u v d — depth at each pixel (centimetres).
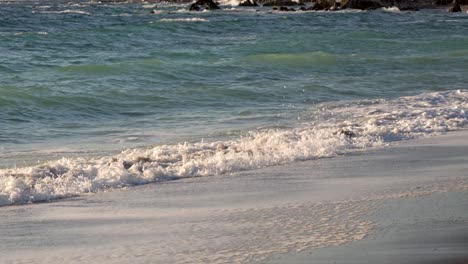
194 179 1900
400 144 2386
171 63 4756
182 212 1512
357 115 3062
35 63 5206
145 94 3681
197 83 4184
